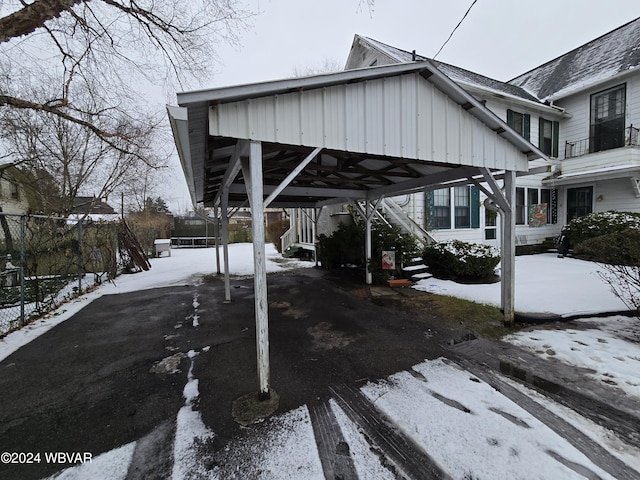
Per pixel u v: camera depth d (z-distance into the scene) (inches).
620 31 405.4
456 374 109.6
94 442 79.5
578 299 188.5
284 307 209.0
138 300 237.6
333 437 78.9
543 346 129.4
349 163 183.3
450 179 181.2
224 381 110.3
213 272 371.9
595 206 383.9
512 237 155.9
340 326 166.7
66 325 177.6
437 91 133.2
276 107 96.2
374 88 116.8
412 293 235.5
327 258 367.6
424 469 67.5
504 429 79.2
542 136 394.0
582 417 82.8
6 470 70.1
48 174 418.6
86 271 334.6
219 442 78.2
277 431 81.8
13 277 248.5
